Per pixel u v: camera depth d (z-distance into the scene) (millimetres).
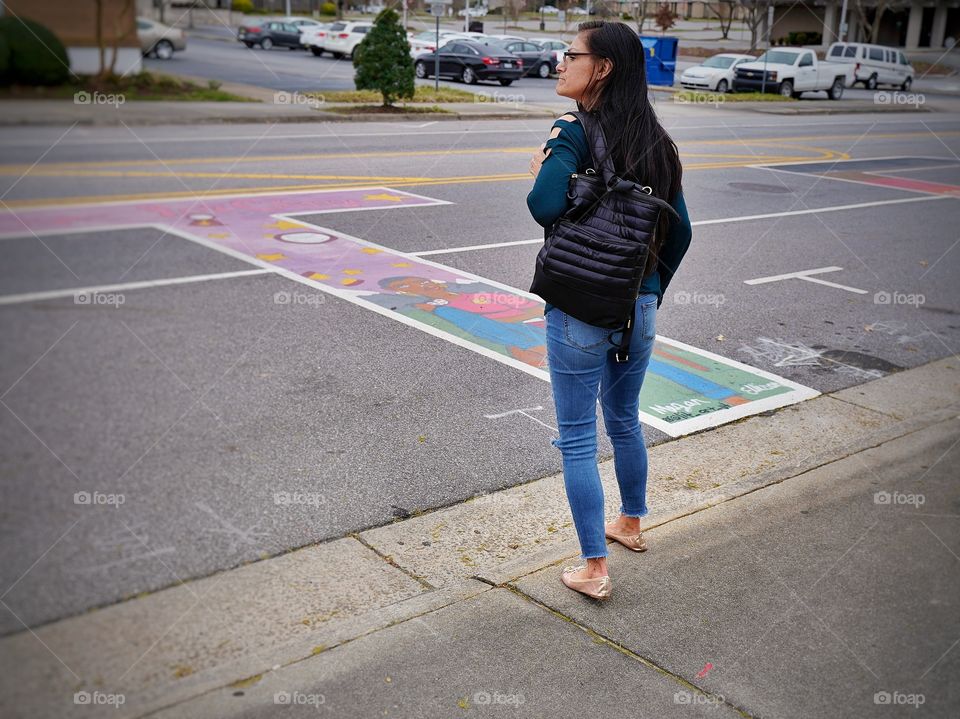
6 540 1581
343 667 2537
